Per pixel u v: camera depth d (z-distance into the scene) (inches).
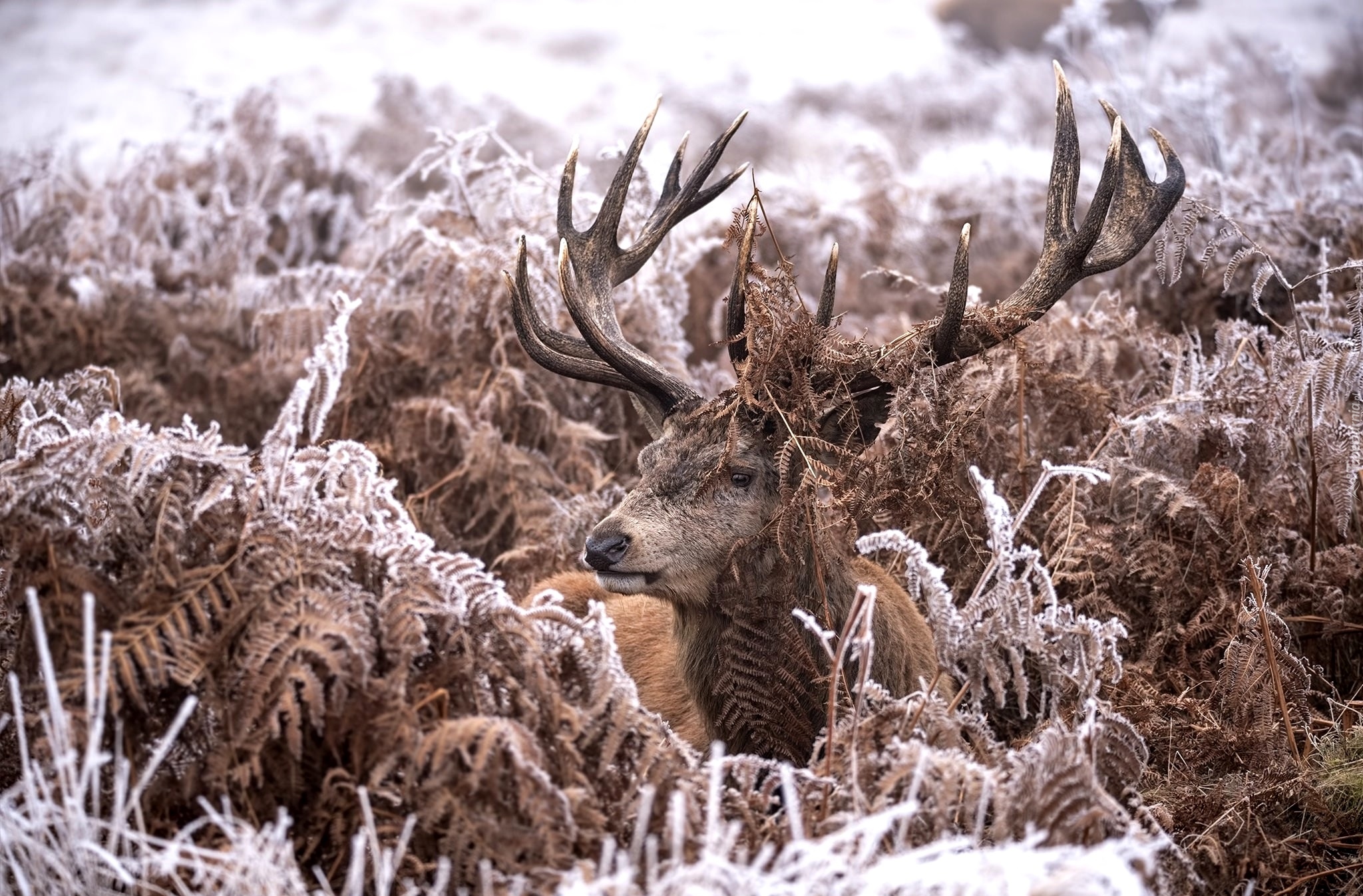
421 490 647.1
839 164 1242.0
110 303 768.3
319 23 2559.1
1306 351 553.0
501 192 740.7
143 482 352.5
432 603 341.4
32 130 1574.8
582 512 616.1
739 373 439.5
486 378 668.1
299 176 1042.7
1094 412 541.3
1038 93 1684.3
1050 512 505.0
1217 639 482.6
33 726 334.3
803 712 435.2
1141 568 498.0
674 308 724.0
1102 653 376.2
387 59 2209.6
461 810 320.5
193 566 351.9
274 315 711.1
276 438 359.6
